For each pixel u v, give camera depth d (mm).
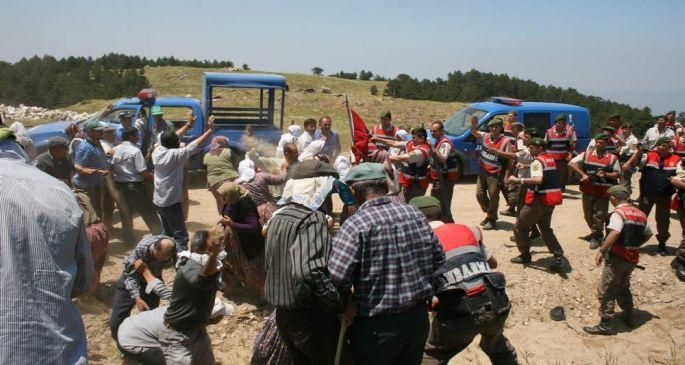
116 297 5328
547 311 6957
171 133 6840
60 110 37062
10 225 2119
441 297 4305
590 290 7344
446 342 4391
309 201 3771
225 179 8055
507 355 4750
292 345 3824
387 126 9812
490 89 38812
